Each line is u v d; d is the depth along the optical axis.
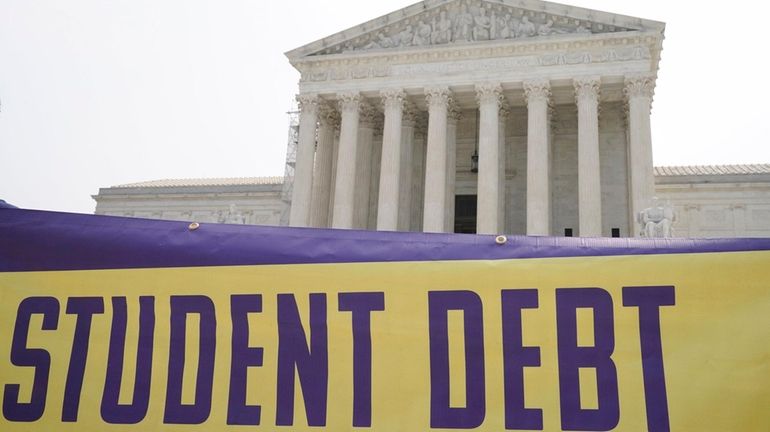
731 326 8.71
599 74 58.88
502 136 63.59
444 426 9.15
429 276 9.66
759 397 8.41
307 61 66.38
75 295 10.27
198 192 89.62
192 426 9.61
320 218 66.62
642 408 8.71
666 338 8.87
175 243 10.30
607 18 59.25
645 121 56.91
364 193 66.62
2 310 10.30
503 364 9.22
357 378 9.48
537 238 9.66
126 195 92.25
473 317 9.43
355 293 9.76
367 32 65.62
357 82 64.88
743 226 72.88
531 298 9.37
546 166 58.75
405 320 9.57
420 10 64.06
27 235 10.55
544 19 61.69
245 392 9.64
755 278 8.80
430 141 61.53
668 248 9.20
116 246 10.38
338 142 70.12
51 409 9.89
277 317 9.84
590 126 57.84
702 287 8.93
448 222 62.62
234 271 10.07
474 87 62.03
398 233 9.97
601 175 65.44
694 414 8.53
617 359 8.94
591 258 9.36
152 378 9.85
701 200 74.50
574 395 8.95
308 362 9.62
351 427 9.32
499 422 9.03
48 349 10.12
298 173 64.19
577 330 9.16
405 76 63.72
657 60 62.41
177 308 10.05
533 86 60.03
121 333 10.07
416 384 9.34
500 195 62.16
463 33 63.22
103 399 9.84
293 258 10.01
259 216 87.56
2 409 9.96
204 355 9.84
